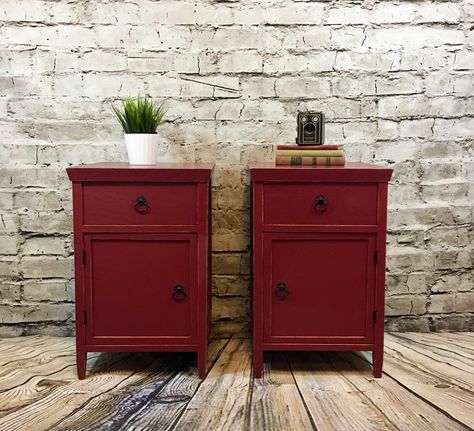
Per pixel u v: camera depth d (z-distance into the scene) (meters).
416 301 1.87
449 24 1.81
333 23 1.81
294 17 1.80
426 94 1.83
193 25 1.80
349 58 1.82
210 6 1.79
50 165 1.83
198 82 1.82
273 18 1.80
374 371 1.46
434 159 1.85
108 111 1.82
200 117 1.83
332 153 1.55
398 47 1.82
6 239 1.84
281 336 1.47
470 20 1.81
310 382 1.42
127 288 1.45
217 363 1.58
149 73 1.82
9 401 1.29
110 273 1.44
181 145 1.84
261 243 1.45
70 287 1.85
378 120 1.84
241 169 1.85
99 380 1.44
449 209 1.85
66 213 1.84
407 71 1.82
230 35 1.81
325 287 1.46
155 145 1.61
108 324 1.45
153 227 1.43
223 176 1.85
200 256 1.44
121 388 1.38
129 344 1.46
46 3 1.78
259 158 1.85
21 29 1.79
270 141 1.84
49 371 1.51
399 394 1.34
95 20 1.79
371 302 1.45
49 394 1.34
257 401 1.29
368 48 1.82
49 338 1.83
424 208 1.85
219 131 1.84
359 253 1.45
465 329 1.87
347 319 1.46
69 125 1.82
